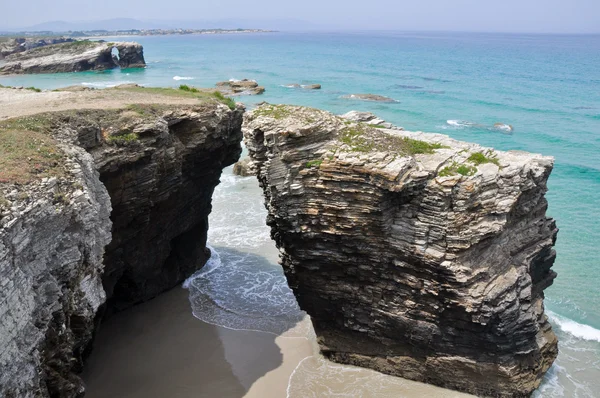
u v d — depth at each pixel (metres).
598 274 36.34
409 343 26.06
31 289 16.89
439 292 24.05
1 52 189.25
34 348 16.95
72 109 28.39
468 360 24.98
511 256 25.77
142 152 27.33
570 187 51.53
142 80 122.94
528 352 24.75
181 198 32.81
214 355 28.47
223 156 35.16
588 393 25.52
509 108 84.38
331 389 25.91
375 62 164.38
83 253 20.33
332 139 25.72
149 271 32.84
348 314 27.08
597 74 129.12
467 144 27.16
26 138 22.84
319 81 117.31
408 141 26.55
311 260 26.69
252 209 47.28
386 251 24.98
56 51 149.50
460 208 23.16
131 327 31.23
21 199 17.20
